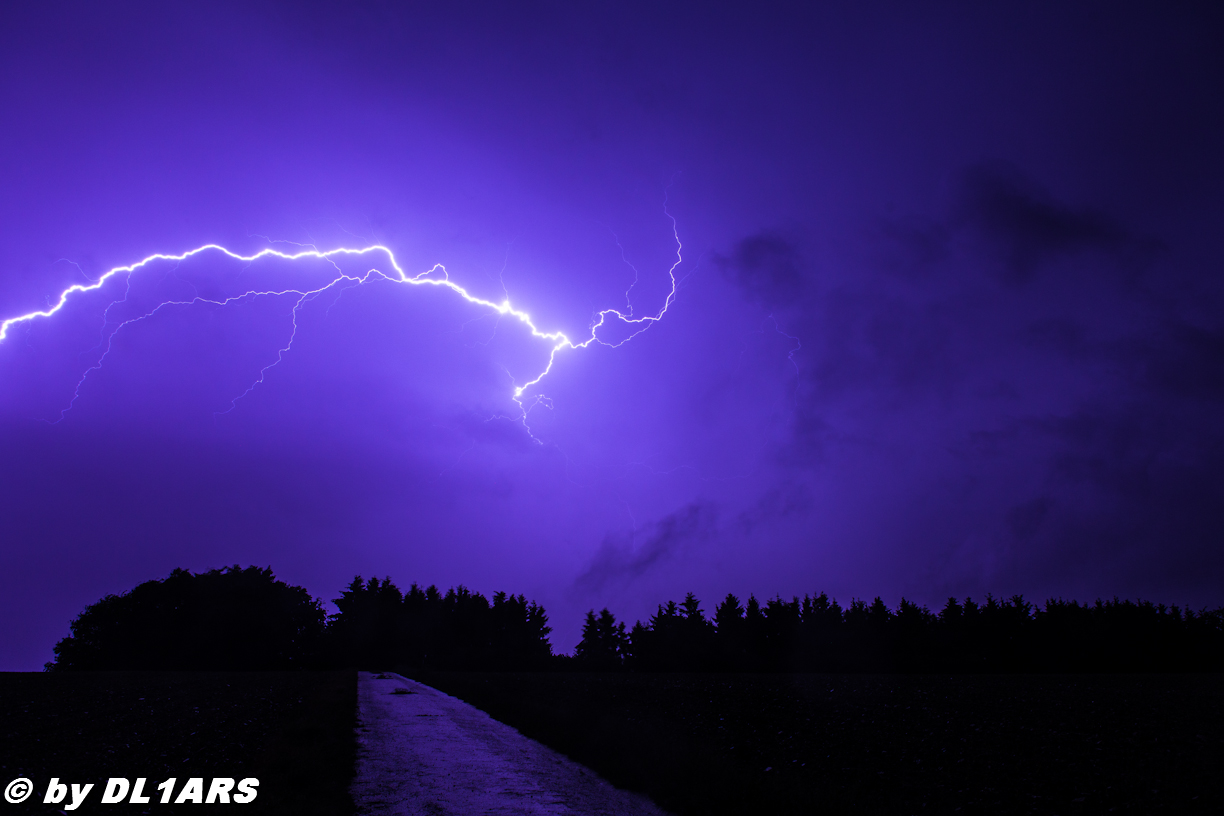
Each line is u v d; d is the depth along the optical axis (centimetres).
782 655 6644
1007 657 6169
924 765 1104
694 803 870
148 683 2989
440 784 961
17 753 1143
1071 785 962
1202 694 2544
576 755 1211
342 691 2255
